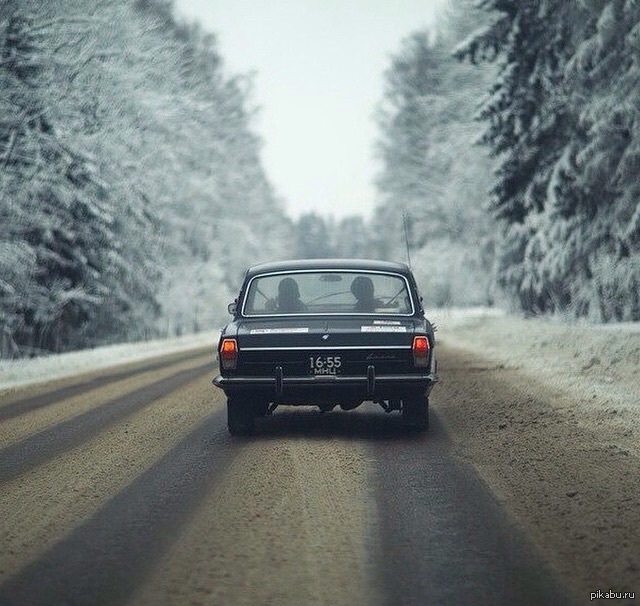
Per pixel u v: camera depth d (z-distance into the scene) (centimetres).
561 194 4481
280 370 1714
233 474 1411
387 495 1238
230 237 9994
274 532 1049
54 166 4681
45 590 855
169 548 991
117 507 1200
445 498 1211
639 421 1814
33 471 1480
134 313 6494
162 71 6122
